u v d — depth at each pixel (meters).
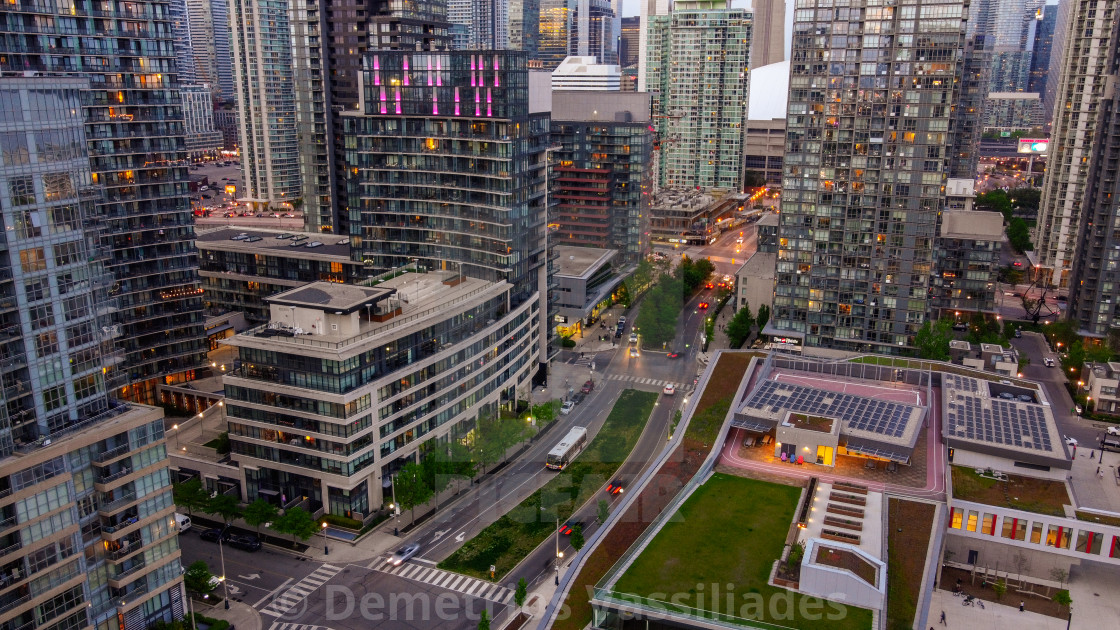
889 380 175.88
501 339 108.75
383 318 146.25
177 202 178.00
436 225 159.75
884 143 198.38
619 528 105.75
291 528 130.25
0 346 94.56
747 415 147.12
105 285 109.94
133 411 108.31
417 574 124.44
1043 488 135.62
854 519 115.94
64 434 100.44
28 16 150.12
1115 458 172.00
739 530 109.25
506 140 143.88
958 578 133.38
